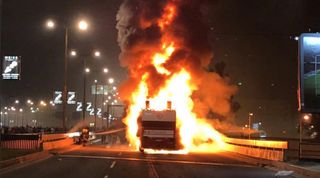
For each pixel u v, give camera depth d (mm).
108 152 39656
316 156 29672
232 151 46250
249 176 23000
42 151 34281
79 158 31875
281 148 31234
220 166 28875
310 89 27312
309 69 27438
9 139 36844
